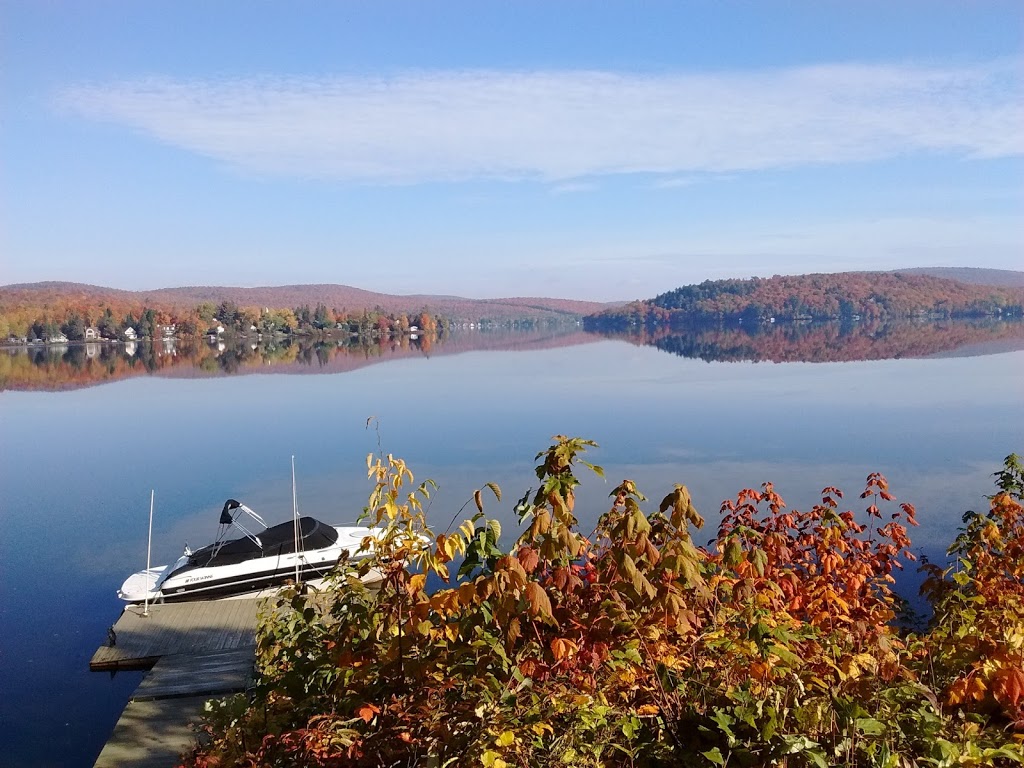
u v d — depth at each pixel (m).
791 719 3.02
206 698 9.11
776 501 5.64
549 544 3.18
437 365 65.44
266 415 36.03
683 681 3.21
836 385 39.03
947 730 3.03
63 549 16.34
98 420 36.34
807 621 4.59
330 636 4.25
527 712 2.88
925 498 16.22
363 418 33.53
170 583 12.49
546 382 46.19
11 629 12.09
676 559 3.15
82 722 9.41
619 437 25.84
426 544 3.72
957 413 28.61
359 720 3.27
